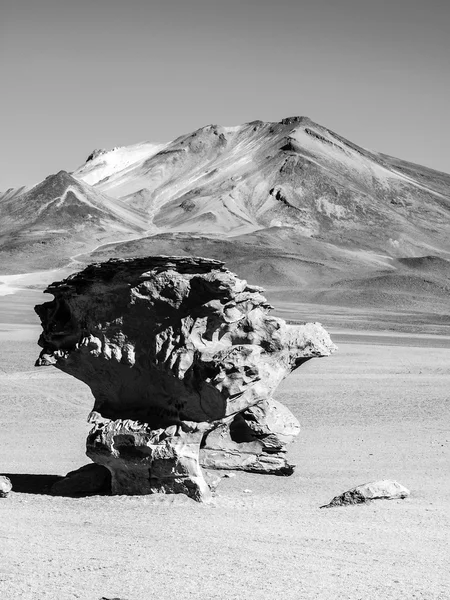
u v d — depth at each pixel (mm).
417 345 80438
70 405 41375
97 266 22297
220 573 14234
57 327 23766
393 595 12992
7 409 39969
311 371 55375
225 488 24062
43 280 176125
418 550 16047
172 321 22016
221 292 21312
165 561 15039
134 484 22266
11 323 90938
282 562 14977
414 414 39906
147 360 22375
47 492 23375
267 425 26234
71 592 13141
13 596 12977
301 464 28453
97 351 22766
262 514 19844
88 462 28672
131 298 22125
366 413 39906
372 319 118562
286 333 22375
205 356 21266
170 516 19547
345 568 14602
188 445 21672
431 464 28641
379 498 21844
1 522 18641
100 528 18094
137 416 22609
